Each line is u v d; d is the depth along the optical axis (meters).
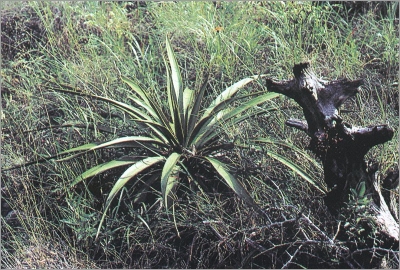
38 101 4.99
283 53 5.10
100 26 5.50
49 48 5.56
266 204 3.71
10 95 5.00
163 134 4.14
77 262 3.80
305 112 3.50
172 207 3.90
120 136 4.36
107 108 4.72
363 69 5.02
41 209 4.20
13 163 4.50
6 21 5.73
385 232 3.41
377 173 3.59
